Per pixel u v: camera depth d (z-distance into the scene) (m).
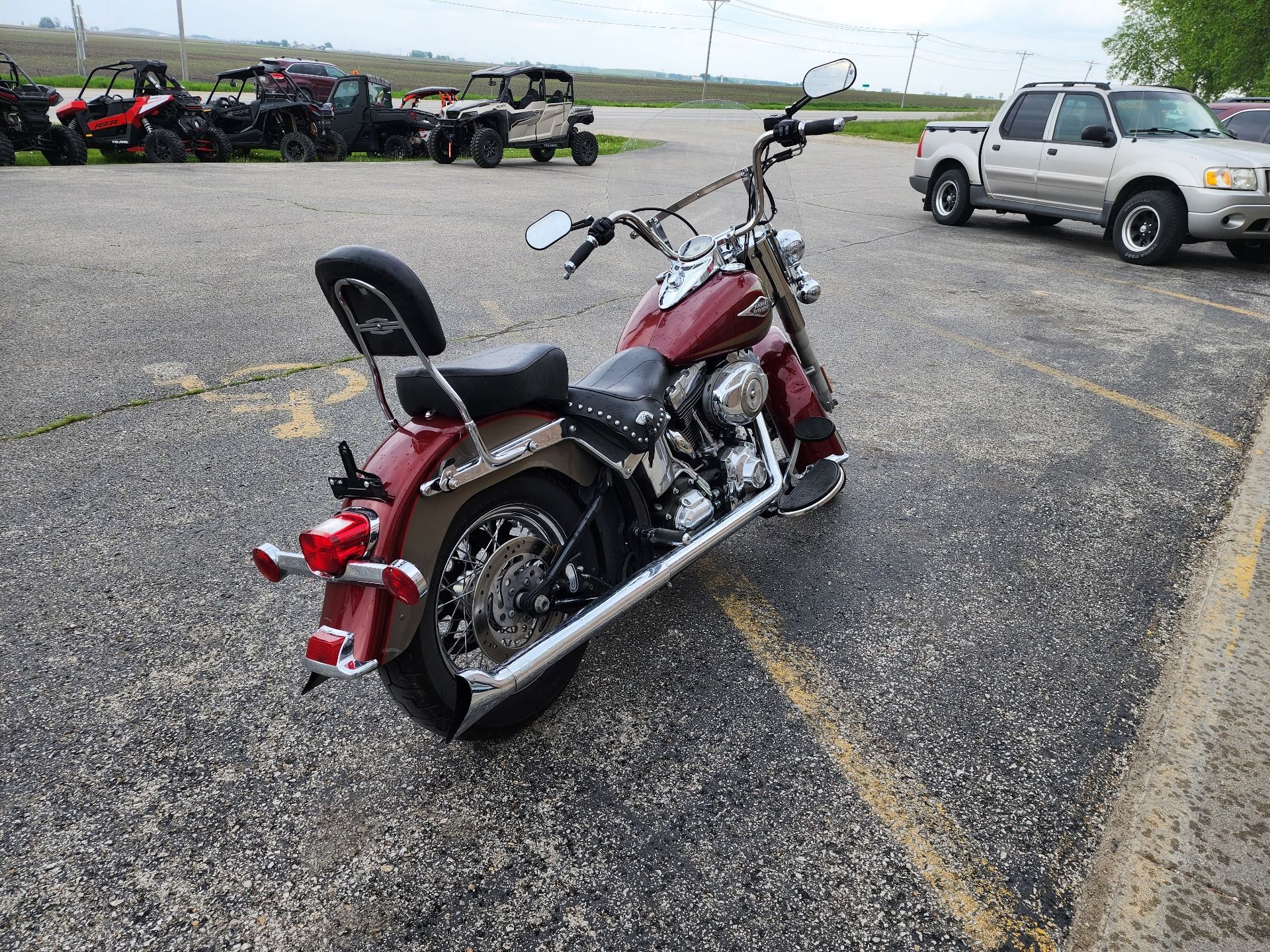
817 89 3.12
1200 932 2.00
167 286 7.83
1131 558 3.69
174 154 18.03
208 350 6.14
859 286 8.62
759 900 2.12
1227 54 25.33
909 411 5.36
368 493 2.12
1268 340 6.96
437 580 2.25
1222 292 8.66
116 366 5.77
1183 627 3.21
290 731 2.66
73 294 7.48
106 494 4.07
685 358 2.96
